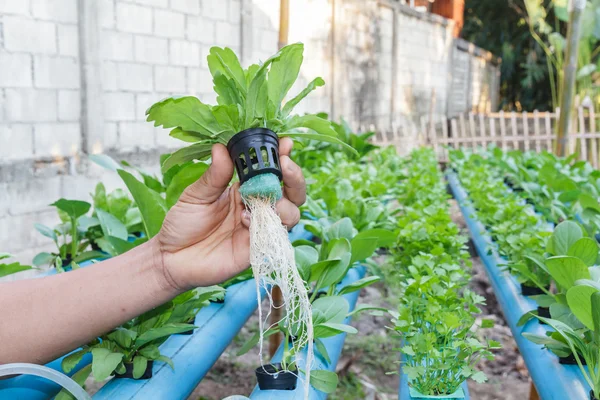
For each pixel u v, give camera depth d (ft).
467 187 18.47
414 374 5.54
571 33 21.17
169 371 5.71
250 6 23.13
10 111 14.44
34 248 15.20
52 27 15.52
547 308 7.41
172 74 19.97
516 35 60.80
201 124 4.22
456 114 50.39
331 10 29.84
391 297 14.90
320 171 15.03
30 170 15.01
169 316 6.00
